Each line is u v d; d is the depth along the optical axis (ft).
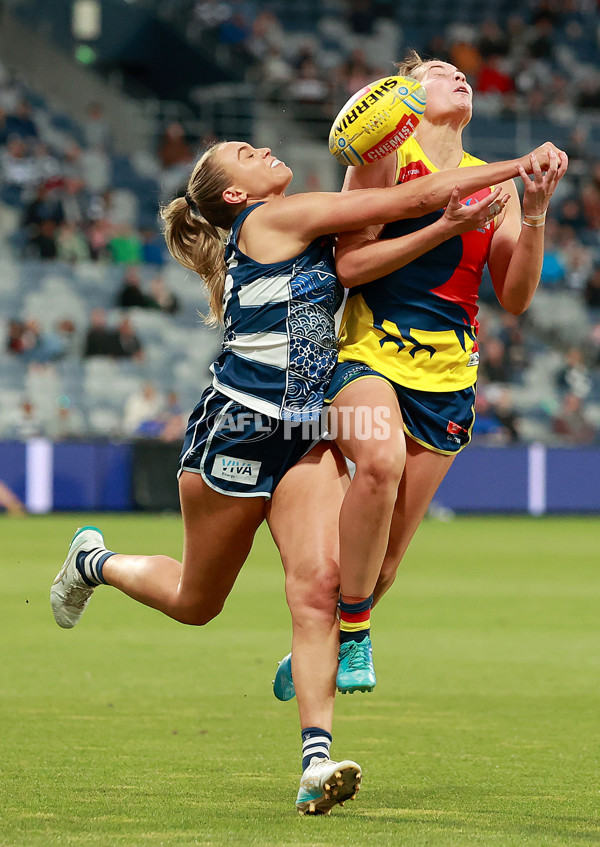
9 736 53.72
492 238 47.39
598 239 288.10
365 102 45.62
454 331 46.60
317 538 43.45
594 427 249.14
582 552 160.15
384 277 46.09
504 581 126.93
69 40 310.65
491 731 56.24
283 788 44.29
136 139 298.15
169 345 238.27
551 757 50.55
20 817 39.09
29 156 257.14
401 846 35.17
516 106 303.48
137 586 49.90
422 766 48.80
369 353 45.75
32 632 88.99
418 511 47.39
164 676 70.69
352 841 35.83
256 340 44.21
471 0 336.29
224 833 36.88
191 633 89.56
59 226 243.60
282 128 292.40
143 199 269.03
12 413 222.07
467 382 47.34
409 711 61.46
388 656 79.46
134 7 307.99
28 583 116.98
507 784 45.52
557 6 338.13
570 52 334.24
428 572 135.44
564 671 73.67
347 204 43.65
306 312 44.29
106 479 217.36
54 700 62.85
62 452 215.10
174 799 42.24
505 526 208.23
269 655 79.05
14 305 234.79
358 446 43.09
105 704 61.87
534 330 270.05
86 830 37.14
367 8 326.44
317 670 42.60
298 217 43.96
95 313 229.86
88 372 228.84
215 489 44.52
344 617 43.32
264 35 324.39
